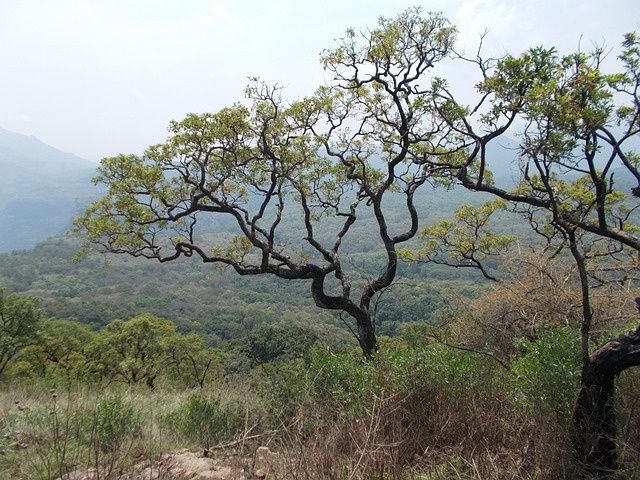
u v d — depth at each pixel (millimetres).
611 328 6230
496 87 4695
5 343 15961
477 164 8664
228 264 9391
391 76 8500
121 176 8141
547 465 3287
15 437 4191
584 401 3506
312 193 9438
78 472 3486
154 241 8797
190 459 4066
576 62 3887
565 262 8891
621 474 3129
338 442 3320
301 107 8602
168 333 21281
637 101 3668
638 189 3822
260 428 4809
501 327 8070
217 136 8125
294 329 12547
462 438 3740
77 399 5500
